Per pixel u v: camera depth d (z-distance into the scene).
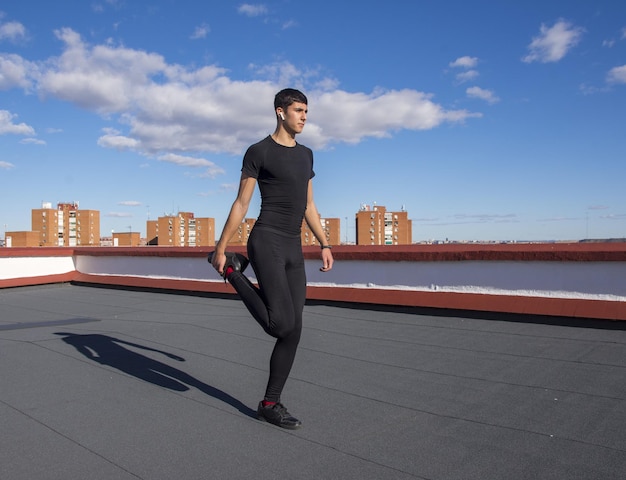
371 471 2.51
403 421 3.11
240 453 2.73
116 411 3.35
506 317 5.71
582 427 2.94
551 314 5.38
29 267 10.80
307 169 3.19
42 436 2.96
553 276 5.52
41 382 3.96
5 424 3.13
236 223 3.13
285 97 3.11
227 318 6.67
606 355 4.28
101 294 9.61
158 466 2.59
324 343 5.06
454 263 6.23
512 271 5.80
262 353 4.83
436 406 3.34
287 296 3.08
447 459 2.61
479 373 3.97
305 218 3.49
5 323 6.49
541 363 4.15
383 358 4.48
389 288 6.80
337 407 3.37
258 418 3.20
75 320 6.68
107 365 4.44
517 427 2.97
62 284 11.12
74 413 3.32
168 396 3.64
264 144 3.11
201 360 4.59
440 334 5.29
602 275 5.23
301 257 3.24
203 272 9.09
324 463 2.60
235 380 4.01
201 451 2.76
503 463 2.56
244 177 3.12
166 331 5.86
